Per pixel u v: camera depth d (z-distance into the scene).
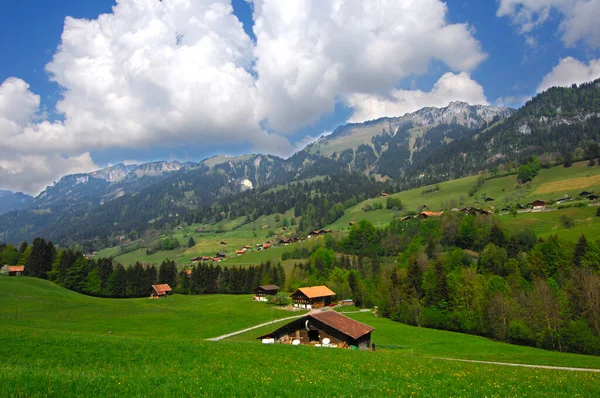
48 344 34.22
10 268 143.75
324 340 55.62
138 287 162.25
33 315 83.12
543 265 105.94
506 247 139.00
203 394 16.62
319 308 125.44
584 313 70.44
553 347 71.62
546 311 73.38
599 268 92.12
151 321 86.69
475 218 177.38
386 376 25.59
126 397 15.67
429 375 26.55
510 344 76.94
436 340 78.25
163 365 28.44
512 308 81.19
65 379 17.55
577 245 104.56
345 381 22.52
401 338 78.69
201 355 32.94
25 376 17.62
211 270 176.75
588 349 64.69
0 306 89.44
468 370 30.92
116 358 30.66
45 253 155.38
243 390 17.94
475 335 88.94
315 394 17.91
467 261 132.62
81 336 39.41
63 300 110.69
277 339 59.12
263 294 142.38
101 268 162.38
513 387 22.38
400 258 162.75
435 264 120.75
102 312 97.69
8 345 32.84
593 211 168.75
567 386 23.42
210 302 139.00
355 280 144.12
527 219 178.38
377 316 116.12
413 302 105.81
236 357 32.56
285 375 23.69
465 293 97.00
